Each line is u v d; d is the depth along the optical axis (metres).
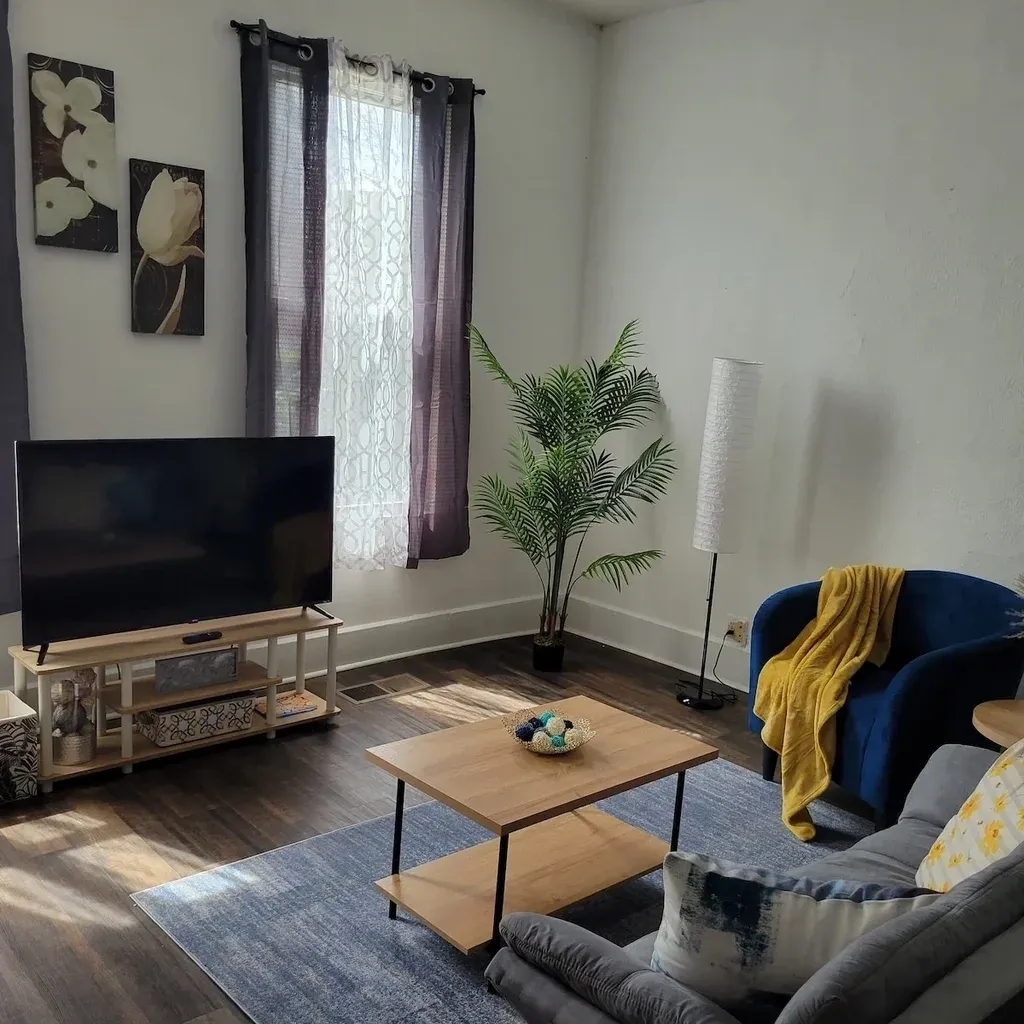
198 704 3.44
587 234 5.00
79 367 3.48
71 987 2.24
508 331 4.79
